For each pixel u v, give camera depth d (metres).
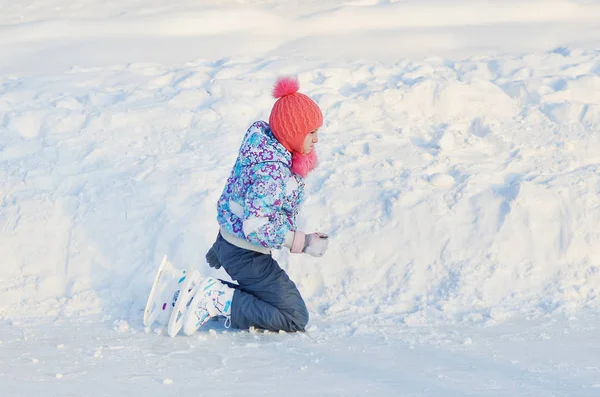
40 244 6.37
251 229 4.98
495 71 9.02
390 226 6.35
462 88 8.16
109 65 9.91
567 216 6.29
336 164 7.08
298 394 3.88
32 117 7.97
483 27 11.53
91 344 4.97
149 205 6.64
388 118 7.91
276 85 5.06
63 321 5.61
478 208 6.41
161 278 5.44
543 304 5.73
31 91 8.80
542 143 7.38
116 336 5.20
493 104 8.09
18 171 7.10
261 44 10.95
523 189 6.43
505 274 6.00
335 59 9.69
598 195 6.45
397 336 5.11
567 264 6.07
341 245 6.25
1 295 5.96
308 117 4.95
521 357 4.53
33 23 11.87
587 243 6.14
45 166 7.16
